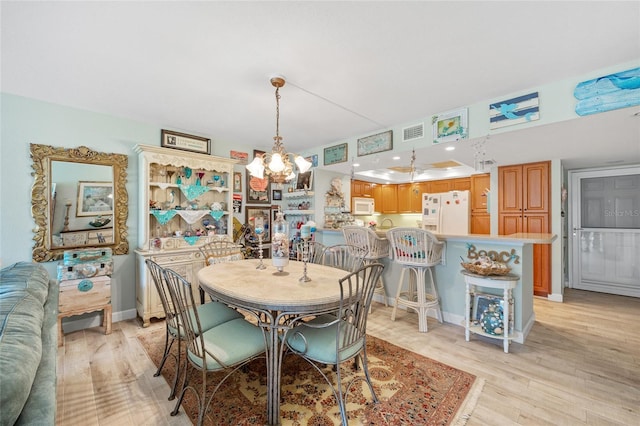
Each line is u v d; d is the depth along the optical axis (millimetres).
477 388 1850
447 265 3012
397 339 2576
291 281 1921
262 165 2385
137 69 2037
